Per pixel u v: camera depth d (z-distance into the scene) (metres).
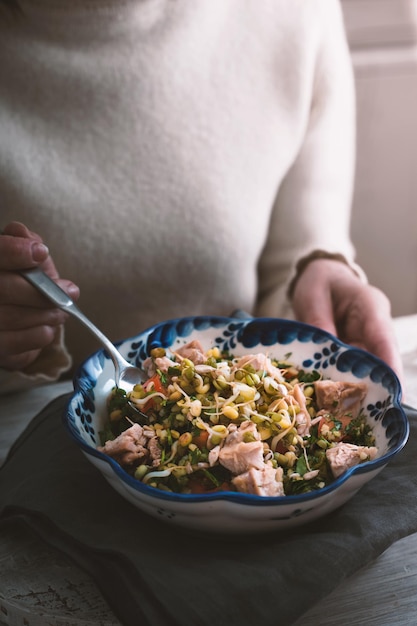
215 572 0.75
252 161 1.64
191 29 1.53
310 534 0.82
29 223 1.48
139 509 0.86
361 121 2.57
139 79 1.49
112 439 0.91
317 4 1.70
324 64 1.76
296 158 1.79
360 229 2.77
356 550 0.77
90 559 0.79
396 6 2.37
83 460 0.97
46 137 1.47
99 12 1.41
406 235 2.79
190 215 1.59
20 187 1.45
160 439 0.86
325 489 0.72
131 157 1.52
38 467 0.96
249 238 1.69
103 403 0.97
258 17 1.62
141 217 1.55
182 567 0.76
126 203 1.54
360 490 0.89
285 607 0.71
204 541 0.81
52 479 0.92
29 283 1.12
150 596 0.72
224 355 1.09
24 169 1.45
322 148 1.78
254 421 0.87
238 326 1.09
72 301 1.08
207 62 1.57
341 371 1.01
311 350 1.05
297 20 1.65
